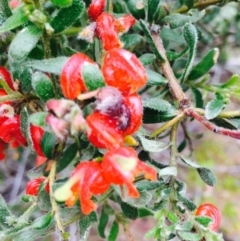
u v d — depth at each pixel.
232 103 0.24
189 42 0.13
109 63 0.10
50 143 0.12
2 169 0.24
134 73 0.10
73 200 0.10
